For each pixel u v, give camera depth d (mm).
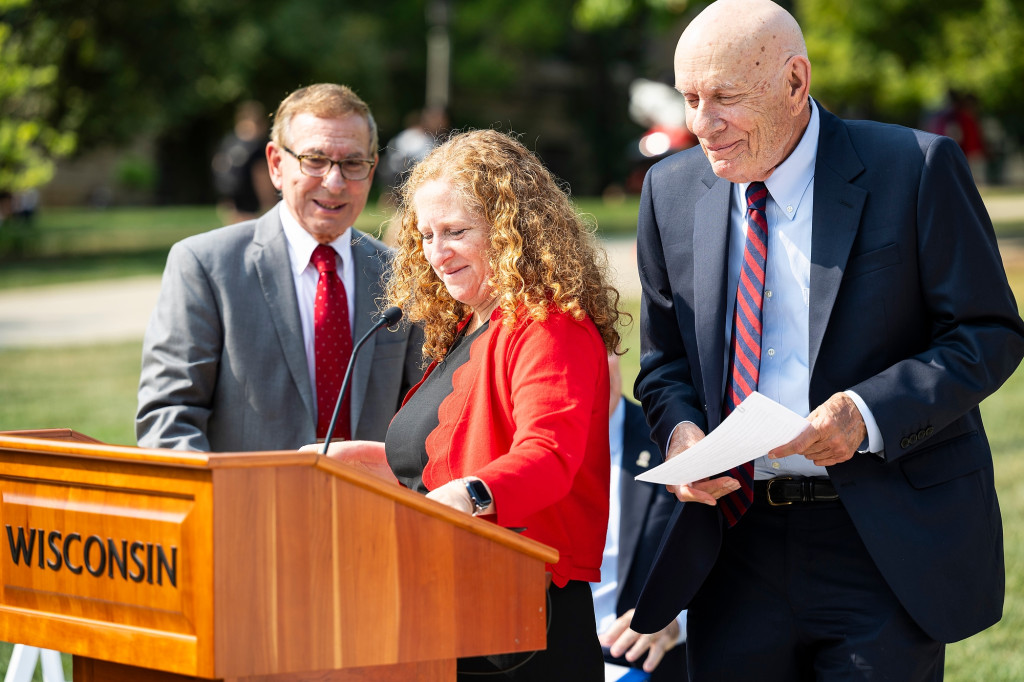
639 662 4641
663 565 3951
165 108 29672
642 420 4945
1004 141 42000
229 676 2588
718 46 3492
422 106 49094
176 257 5133
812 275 3643
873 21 21812
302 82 39000
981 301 3539
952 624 3586
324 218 5094
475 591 2941
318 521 2697
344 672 2783
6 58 21344
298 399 5055
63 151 24250
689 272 3951
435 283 3971
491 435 3537
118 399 11961
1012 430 10227
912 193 3596
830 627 3750
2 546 3043
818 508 3777
